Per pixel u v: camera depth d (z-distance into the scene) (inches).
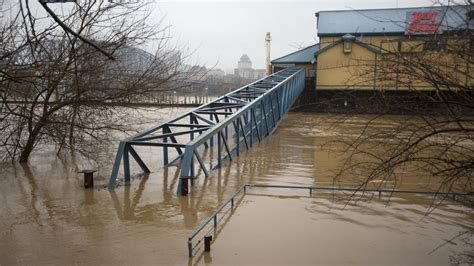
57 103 488.1
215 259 237.5
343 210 336.5
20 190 403.2
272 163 563.2
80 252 249.9
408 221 309.0
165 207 348.2
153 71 583.5
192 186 422.3
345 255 244.4
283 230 287.4
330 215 323.0
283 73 1290.6
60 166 522.9
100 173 485.1
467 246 261.4
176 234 280.8
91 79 491.5
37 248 256.5
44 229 291.6
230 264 230.4
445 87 171.2
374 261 236.7
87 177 411.8
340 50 1423.5
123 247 257.1
